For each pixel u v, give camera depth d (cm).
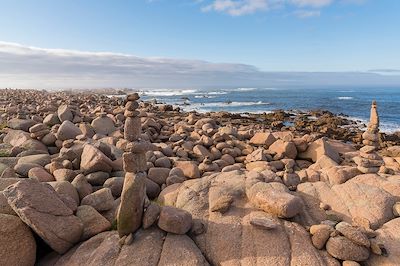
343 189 827
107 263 611
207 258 651
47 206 648
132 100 707
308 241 660
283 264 609
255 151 1415
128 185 670
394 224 691
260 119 3756
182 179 990
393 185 834
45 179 893
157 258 620
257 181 861
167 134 1908
